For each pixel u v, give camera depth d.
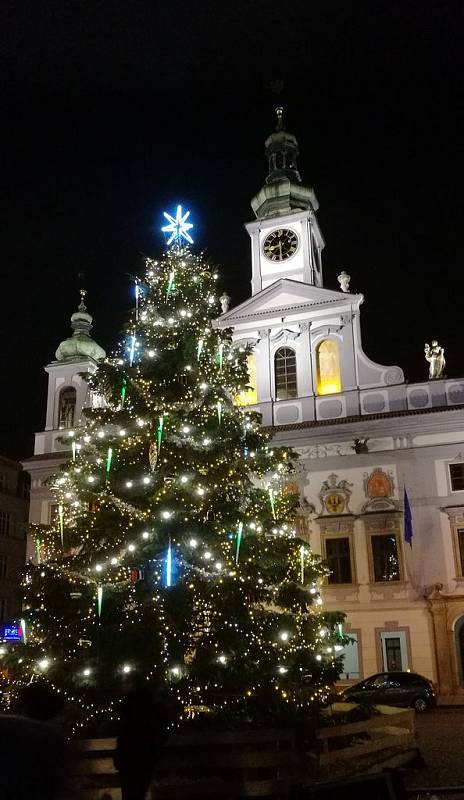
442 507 32.81
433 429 33.84
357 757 13.66
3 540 50.72
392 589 32.50
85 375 19.88
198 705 15.27
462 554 32.12
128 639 14.64
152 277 20.97
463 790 11.59
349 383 36.03
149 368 18.91
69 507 18.67
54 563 17.09
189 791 11.42
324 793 7.17
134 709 6.48
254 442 18.88
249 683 15.11
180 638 15.58
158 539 16.22
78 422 38.53
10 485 52.78
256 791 11.40
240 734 11.80
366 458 34.44
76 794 3.83
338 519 33.91
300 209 41.75
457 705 29.75
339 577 33.41
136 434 18.00
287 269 40.28
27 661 15.62
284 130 45.50
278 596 17.89
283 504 19.33
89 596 16.11
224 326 38.66
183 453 17.66
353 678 31.84
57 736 3.47
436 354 35.81
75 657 15.57
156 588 16.17
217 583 16.20
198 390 18.56
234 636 15.60
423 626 31.69
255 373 37.62
